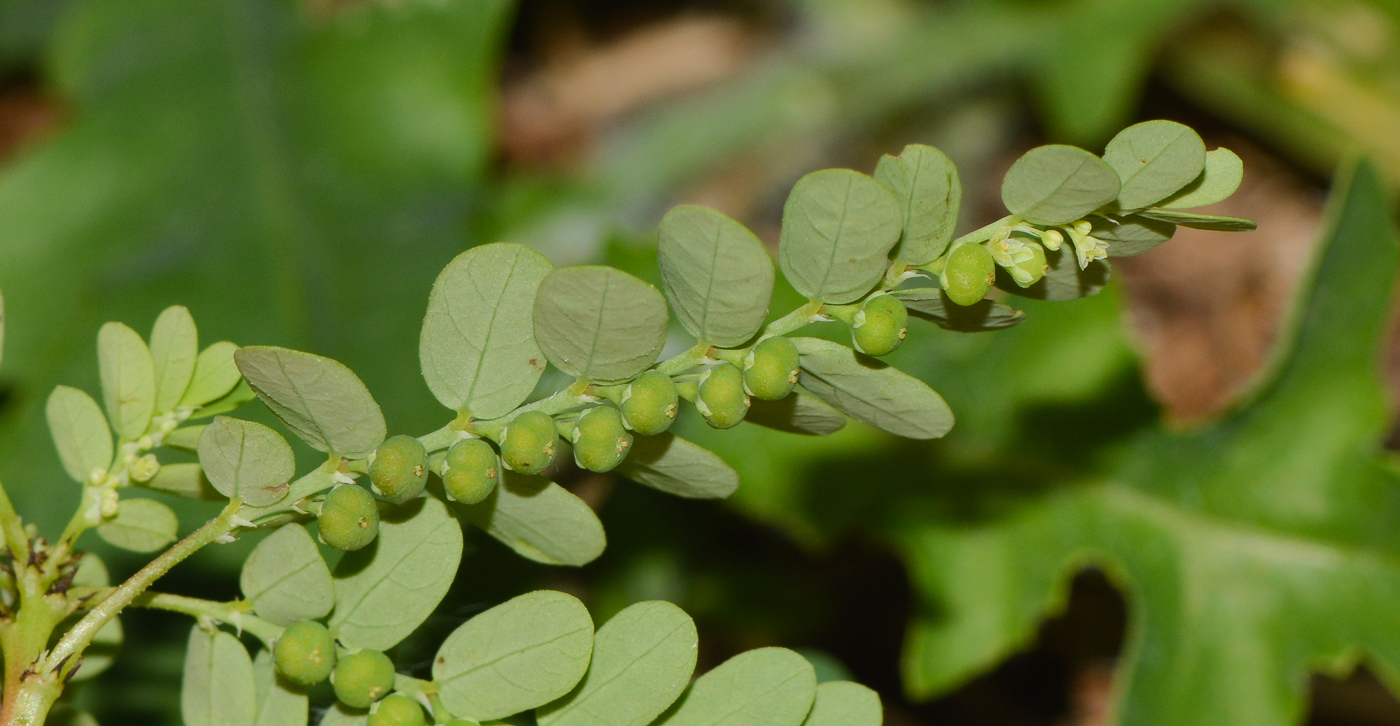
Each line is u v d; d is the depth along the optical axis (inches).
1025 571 10.8
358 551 8.2
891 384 8.1
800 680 8.2
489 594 9.4
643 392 8.0
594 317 8.0
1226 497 10.8
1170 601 10.7
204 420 8.5
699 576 11.7
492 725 8.3
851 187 7.9
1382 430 10.6
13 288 11.6
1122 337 10.9
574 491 11.1
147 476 8.3
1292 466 10.8
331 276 11.7
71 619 8.5
